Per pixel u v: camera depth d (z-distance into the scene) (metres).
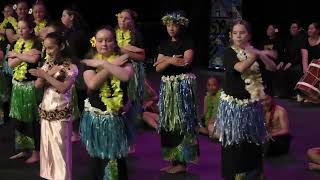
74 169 4.70
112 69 3.39
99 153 3.53
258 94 3.66
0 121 6.08
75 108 5.34
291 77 8.09
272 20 10.40
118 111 3.52
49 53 3.90
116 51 3.57
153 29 11.65
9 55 4.71
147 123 6.15
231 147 3.74
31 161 4.86
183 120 4.32
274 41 8.46
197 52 11.19
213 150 5.34
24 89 4.70
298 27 8.19
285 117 5.18
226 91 3.72
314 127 6.32
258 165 3.79
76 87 5.30
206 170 4.67
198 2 11.08
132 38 5.07
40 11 5.34
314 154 4.66
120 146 3.54
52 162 3.96
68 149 3.98
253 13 10.41
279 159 5.04
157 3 12.34
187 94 4.33
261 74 3.70
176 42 4.29
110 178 3.55
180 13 4.30
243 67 3.53
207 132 5.87
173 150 4.44
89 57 3.58
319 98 4.41
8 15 6.03
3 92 5.95
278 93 8.27
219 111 3.77
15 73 4.74
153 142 5.64
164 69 4.32
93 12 12.60
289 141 5.16
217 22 10.48
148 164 4.87
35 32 5.25
